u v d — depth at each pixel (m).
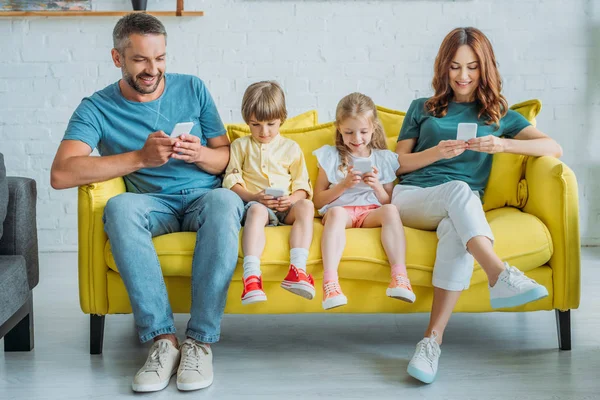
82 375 2.07
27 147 3.55
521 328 2.45
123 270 2.01
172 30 3.48
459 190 2.11
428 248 2.12
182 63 3.51
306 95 3.54
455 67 2.39
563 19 3.47
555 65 3.50
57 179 2.10
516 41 3.48
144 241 2.03
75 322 2.54
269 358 2.20
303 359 2.19
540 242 2.13
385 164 2.41
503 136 2.50
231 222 2.05
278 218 2.29
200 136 2.40
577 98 3.52
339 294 2.00
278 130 2.49
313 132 2.57
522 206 2.39
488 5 3.46
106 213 2.06
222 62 3.51
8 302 2.01
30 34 3.46
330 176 2.39
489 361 2.15
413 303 2.17
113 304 2.15
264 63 3.51
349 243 2.11
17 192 2.21
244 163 2.39
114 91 2.31
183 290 2.15
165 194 2.27
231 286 2.12
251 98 2.31
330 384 2.00
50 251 3.63
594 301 2.72
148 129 2.30
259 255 2.07
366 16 3.48
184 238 2.12
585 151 3.56
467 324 2.50
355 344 2.32
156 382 1.94
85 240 2.13
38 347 2.29
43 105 3.52
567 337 2.22
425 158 2.34
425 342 2.04
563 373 2.05
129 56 2.19
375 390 1.95
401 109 3.54
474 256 2.02
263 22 3.48
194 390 1.96
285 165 2.38
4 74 3.49
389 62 3.51
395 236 2.10
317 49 3.50
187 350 2.01
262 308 2.14
